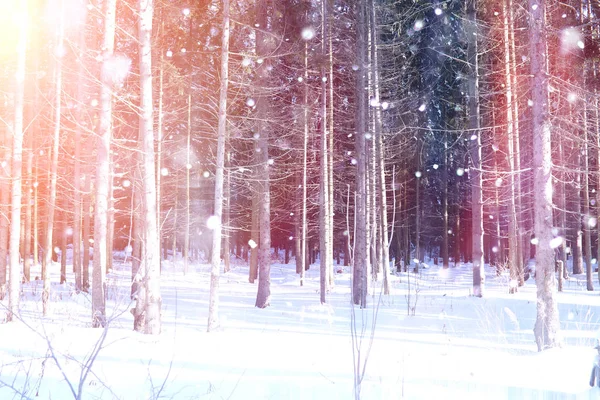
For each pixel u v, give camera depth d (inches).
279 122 690.2
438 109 1054.4
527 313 475.2
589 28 441.4
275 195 1026.7
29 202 847.7
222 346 263.9
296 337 314.0
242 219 1227.2
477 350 274.5
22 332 287.3
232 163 869.2
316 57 633.0
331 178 789.9
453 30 884.0
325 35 652.7
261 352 248.5
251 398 156.6
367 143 713.6
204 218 1153.4
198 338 297.0
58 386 167.9
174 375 189.8
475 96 663.8
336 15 689.6
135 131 662.5
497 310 501.7
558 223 898.1
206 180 1131.3
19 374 182.2
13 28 570.3
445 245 1214.3
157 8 654.5
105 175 406.0
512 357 237.5
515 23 477.7
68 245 1584.6
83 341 262.5
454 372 197.8
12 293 416.8
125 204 918.4
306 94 722.8
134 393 161.3
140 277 364.8
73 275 1003.3
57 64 570.9
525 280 923.4
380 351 259.9
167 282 873.5
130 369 197.8
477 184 660.1
